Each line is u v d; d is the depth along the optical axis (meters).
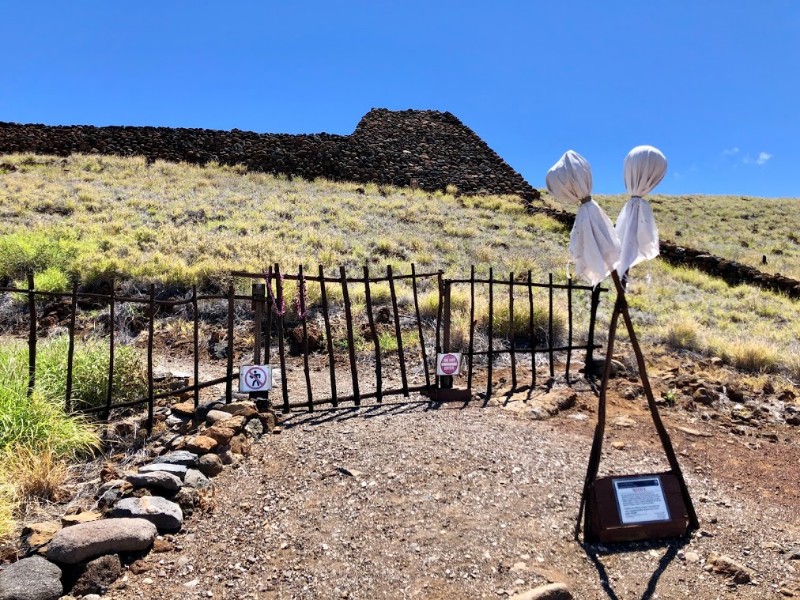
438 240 17.83
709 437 6.22
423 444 5.21
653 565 3.72
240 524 4.00
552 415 6.48
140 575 3.46
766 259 23.48
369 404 6.63
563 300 12.24
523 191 31.97
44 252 12.38
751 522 4.34
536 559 3.69
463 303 10.79
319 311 10.59
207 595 3.31
